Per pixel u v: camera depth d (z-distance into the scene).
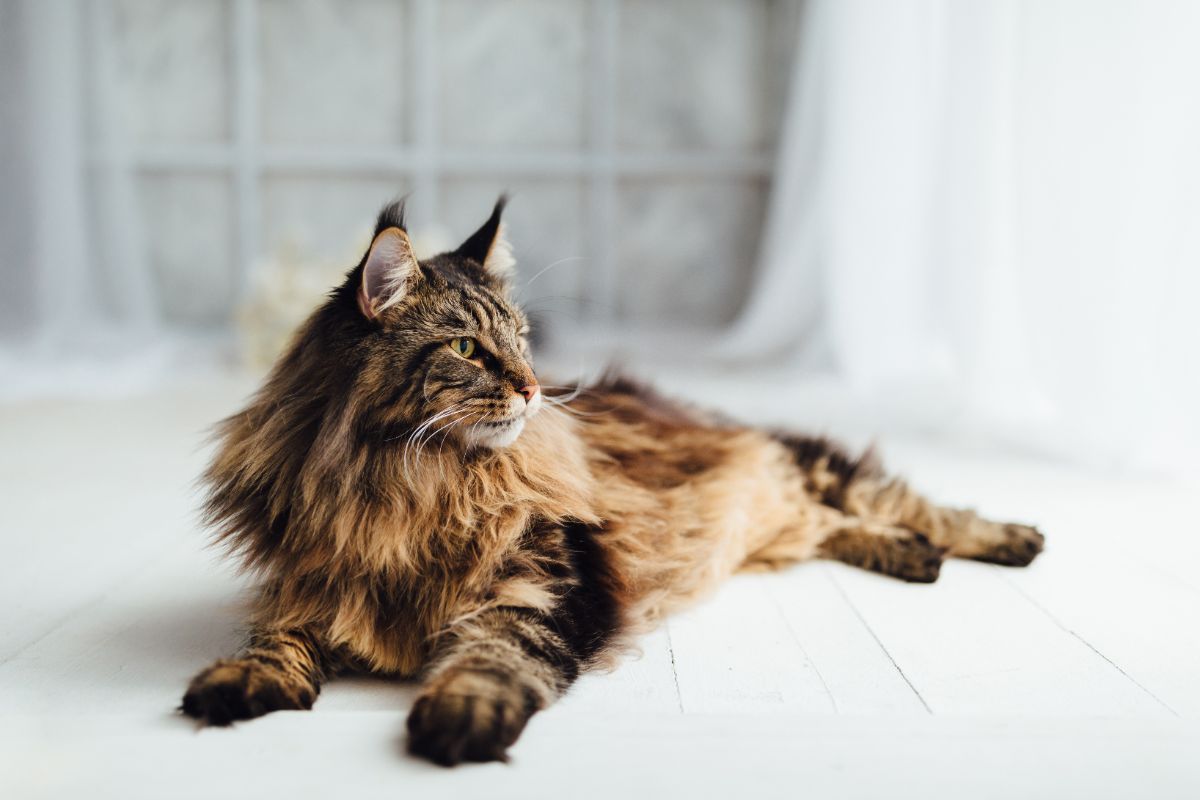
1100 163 2.83
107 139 4.86
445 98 5.40
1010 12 3.28
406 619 1.47
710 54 5.40
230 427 1.57
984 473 2.83
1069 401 2.95
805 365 4.74
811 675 1.50
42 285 4.66
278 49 5.28
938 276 3.98
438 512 1.47
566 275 5.50
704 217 5.52
